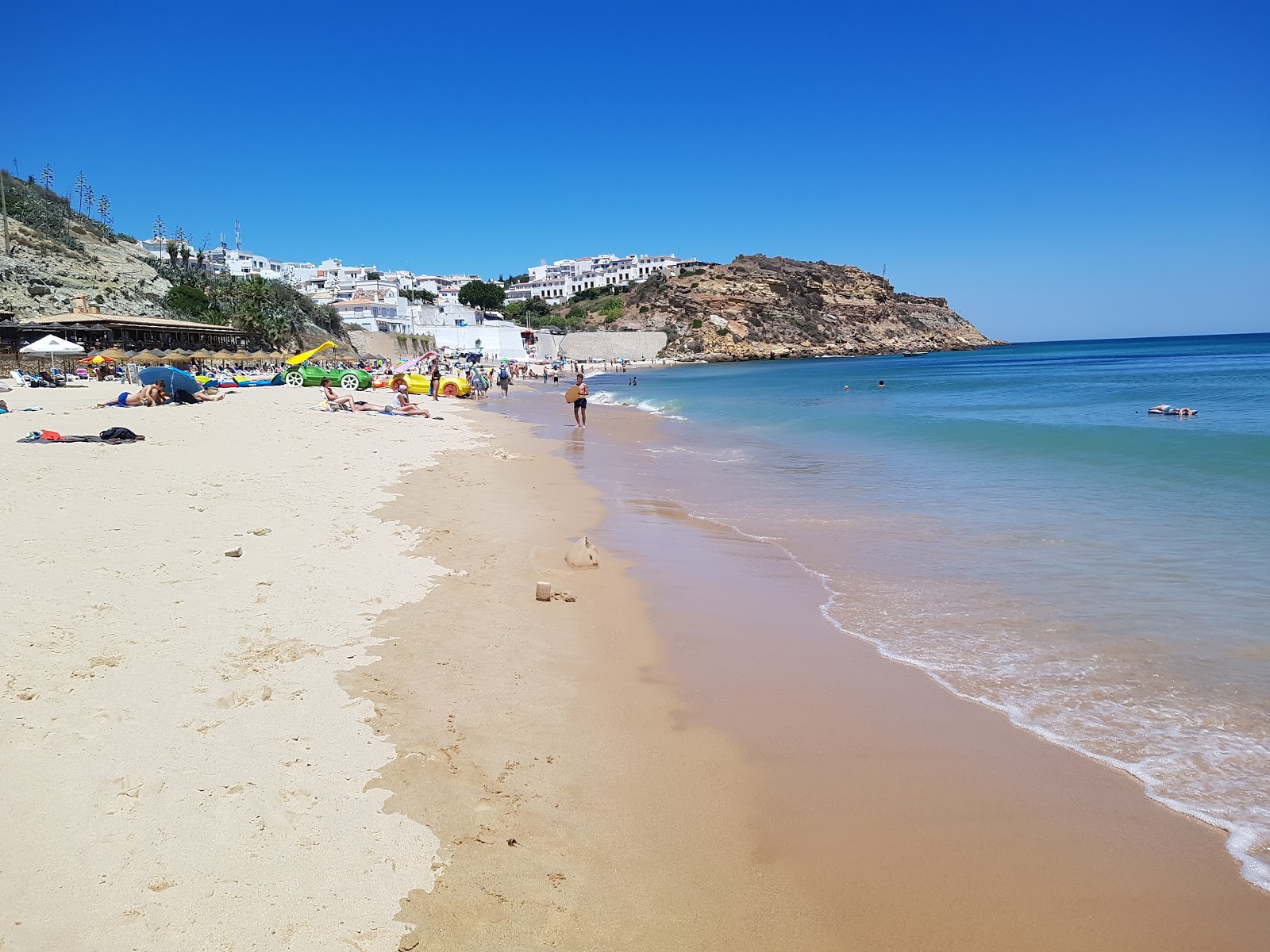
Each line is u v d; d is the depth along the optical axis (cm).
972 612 800
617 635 745
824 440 2477
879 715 584
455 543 1034
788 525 1230
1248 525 1121
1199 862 417
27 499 1093
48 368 4722
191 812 403
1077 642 712
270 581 804
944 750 534
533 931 353
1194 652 679
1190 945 359
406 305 12244
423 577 871
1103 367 8588
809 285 18638
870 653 703
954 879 405
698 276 17338
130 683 543
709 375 9512
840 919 374
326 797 434
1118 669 652
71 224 8281
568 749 525
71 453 1571
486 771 486
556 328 15888
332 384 4412
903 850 428
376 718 537
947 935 365
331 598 771
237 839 387
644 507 1377
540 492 1484
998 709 590
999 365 10419
